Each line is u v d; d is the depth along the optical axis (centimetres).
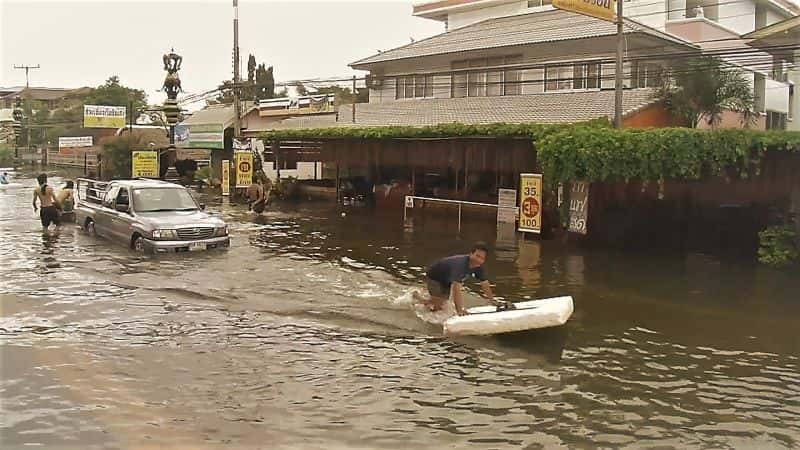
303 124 3394
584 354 866
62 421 633
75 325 962
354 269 1402
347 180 3070
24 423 627
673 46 2472
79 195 2853
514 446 597
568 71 2478
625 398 717
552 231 1941
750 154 1533
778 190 1573
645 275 1399
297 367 798
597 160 1611
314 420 646
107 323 975
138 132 4703
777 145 1511
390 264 1473
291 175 3847
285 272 1355
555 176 1686
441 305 1022
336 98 3312
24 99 7938
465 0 3853
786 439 624
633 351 882
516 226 2025
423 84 2992
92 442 589
